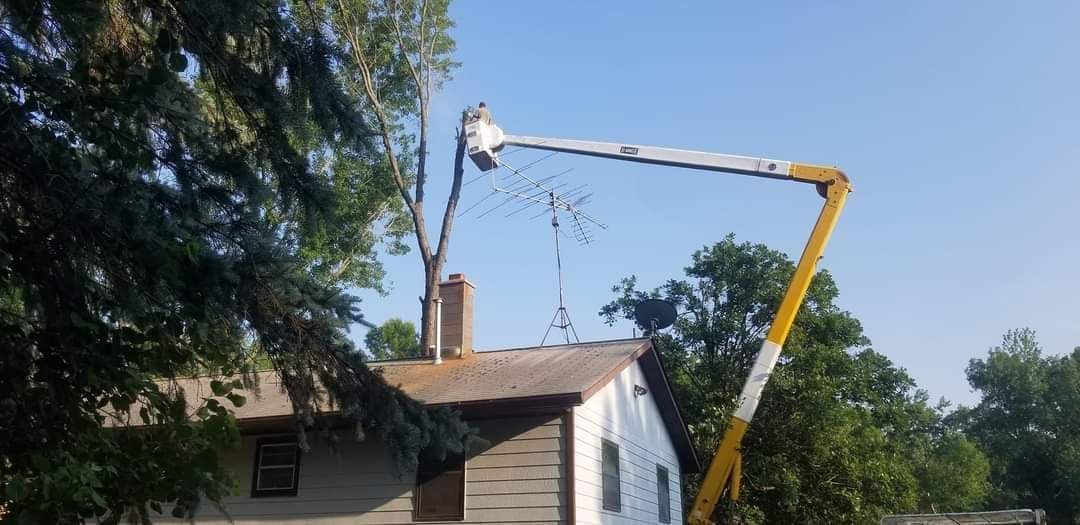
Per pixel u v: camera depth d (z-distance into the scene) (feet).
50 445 18.93
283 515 43.93
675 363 84.48
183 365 21.27
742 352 84.17
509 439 41.60
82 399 19.81
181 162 19.72
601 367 46.03
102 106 18.07
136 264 19.03
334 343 23.90
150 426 20.33
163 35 17.94
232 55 19.89
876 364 88.53
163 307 19.94
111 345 19.36
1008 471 184.14
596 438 44.96
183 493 19.92
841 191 56.29
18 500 17.13
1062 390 193.06
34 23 17.24
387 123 83.51
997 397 205.46
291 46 20.07
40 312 19.57
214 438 20.36
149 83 17.97
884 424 87.81
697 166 61.67
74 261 18.93
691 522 51.29
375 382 25.66
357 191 89.35
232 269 20.10
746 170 59.41
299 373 24.00
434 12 91.81
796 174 57.77
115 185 18.63
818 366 78.33
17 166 18.04
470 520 40.91
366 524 42.42
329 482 43.83
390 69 90.53
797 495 73.77
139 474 19.35
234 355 22.21
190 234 19.75
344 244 91.35
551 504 40.06
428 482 42.24
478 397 41.11
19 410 18.89
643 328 67.21
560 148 68.54
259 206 20.67
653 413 58.03
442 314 57.26
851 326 84.28
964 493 148.46
